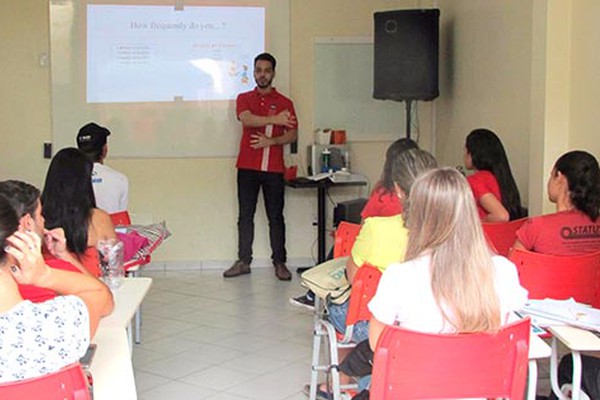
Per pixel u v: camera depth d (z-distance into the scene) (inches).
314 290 125.0
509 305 82.7
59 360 71.2
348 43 264.4
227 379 153.9
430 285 78.5
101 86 257.0
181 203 264.1
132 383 86.7
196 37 259.0
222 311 208.1
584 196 121.4
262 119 245.3
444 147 257.0
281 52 261.9
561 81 163.8
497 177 168.4
